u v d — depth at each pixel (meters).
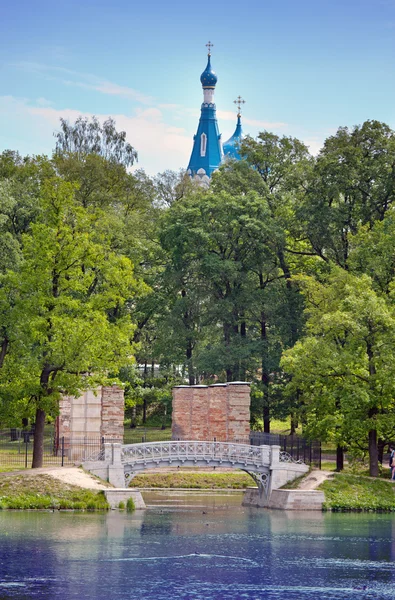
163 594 39.22
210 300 95.50
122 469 60.62
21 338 61.34
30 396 61.81
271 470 62.94
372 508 60.88
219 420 75.38
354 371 66.75
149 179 112.25
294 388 72.06
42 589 39.50
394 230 78.88
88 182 97.94
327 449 91.25
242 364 92.94
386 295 72.06
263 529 53.47
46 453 75.38
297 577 42.28
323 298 78.31
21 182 94.75
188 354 98.94
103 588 39.81
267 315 95.38
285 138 99.81
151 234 101.94
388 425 64.75
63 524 52.28
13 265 74.00
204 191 107.69
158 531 51.84
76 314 63.50
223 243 94.75
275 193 99.31
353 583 41.44
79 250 62.12
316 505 60.88
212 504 64.62
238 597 39.00
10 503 56.16
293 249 100.94
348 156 89.75
